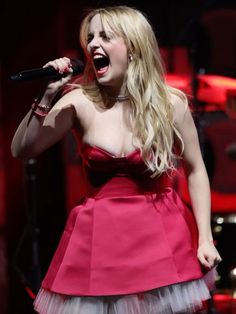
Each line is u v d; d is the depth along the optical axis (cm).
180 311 1084
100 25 1117
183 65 2134
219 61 2103
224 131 2033
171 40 2156
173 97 1143
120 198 1107
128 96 1132
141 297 1081
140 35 1118
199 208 1143
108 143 1109
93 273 1081
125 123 1124
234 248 1936
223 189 2034
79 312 1080
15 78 1026
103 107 1136
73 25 1973
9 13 1917
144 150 1100
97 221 1100
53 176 1962
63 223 1948
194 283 1093
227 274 1920
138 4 2159
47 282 1118
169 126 1120
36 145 1107
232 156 1958
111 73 1113
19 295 1930
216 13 2109
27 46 1928
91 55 1120
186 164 1170
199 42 2072
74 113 1130
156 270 1078
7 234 1952
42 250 1928
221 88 1934
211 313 1559
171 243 1096
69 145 1962
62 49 1953
